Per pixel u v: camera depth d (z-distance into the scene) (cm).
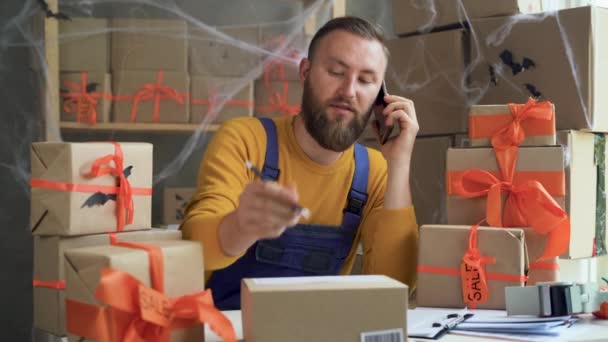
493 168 133
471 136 137
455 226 127
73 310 84
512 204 131
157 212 238
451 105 177
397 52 189
